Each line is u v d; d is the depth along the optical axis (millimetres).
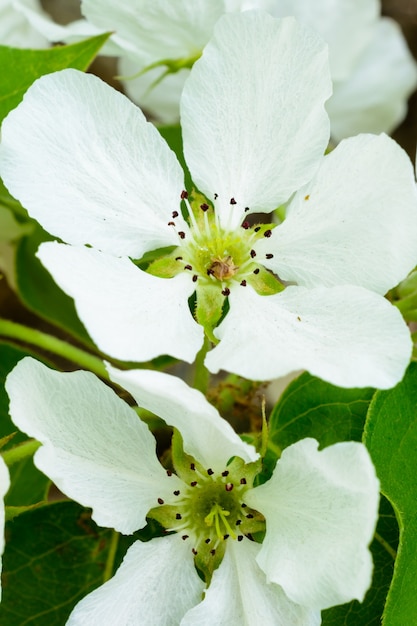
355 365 139
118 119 152
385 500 156
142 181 155
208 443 148
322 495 142
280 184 156
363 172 151
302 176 154
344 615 153
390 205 149
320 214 153
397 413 151
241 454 147
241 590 148
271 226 158
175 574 150
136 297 151
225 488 152
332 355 143
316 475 142
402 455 150
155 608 149
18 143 148
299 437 159
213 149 157
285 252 156
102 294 148
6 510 152
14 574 161
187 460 152
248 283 156
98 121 151
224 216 159
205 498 152
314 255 154
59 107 149
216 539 152
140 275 153
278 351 144
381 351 141
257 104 155
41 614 160
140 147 154
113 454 148
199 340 151
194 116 155
